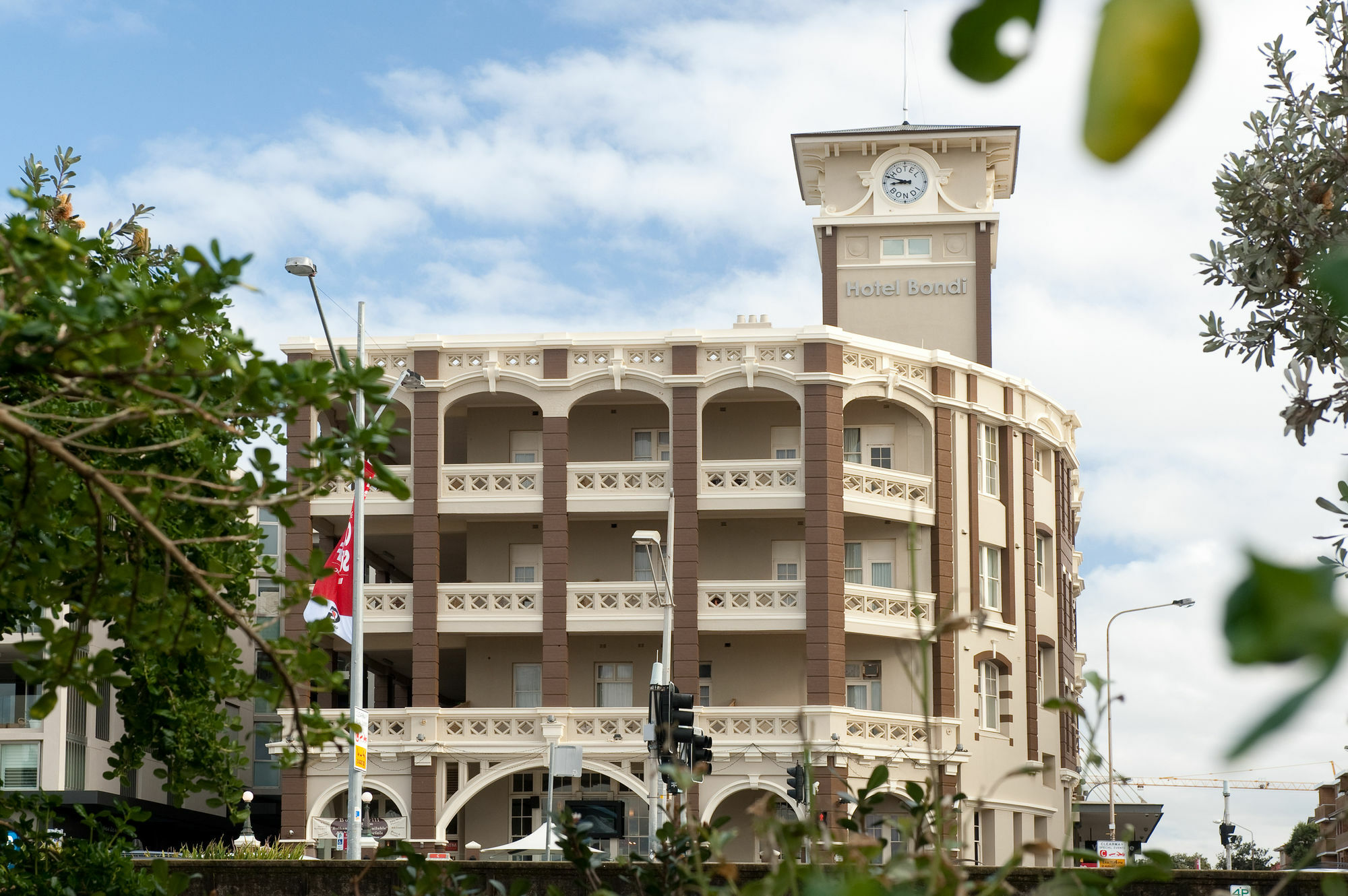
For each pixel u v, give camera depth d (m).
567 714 44.09
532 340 46.34
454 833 45.75
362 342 36.03
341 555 33.38
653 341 46.00
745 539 47.41
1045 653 52.28
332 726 7.24
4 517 7.12
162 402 6.06
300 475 6.11
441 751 44.03
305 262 30.75
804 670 46.22
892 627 45.56
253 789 60.41
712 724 43.97
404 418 48.19
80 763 50.44
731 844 44.28
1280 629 0.87
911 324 54.16
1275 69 11.12
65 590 7.10
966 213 54.28
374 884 23.05
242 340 5.76
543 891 20.34
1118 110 0.87
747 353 45.69
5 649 49.25
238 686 7.21
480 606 45.06
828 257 54.91
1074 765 54.66
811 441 45.03
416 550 45.19
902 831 4.75
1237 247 11.04
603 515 45.59
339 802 47.41
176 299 5.29
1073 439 56.34
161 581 6.72
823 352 45.44
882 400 48.06
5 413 4.82
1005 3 0.92
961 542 47.50
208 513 9.29
